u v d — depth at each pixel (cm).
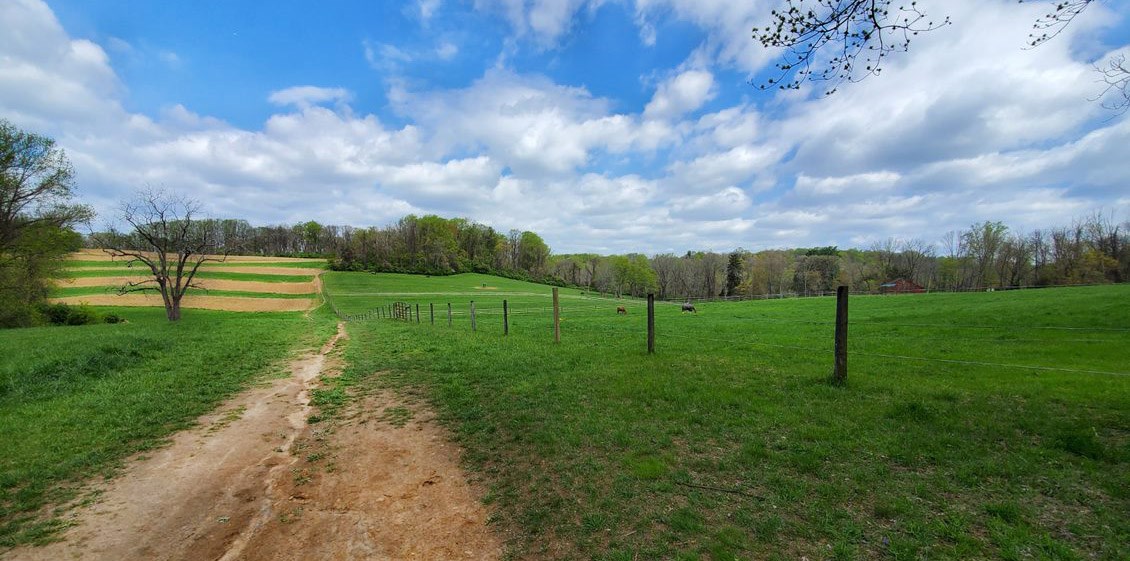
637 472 530
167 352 1562
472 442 678
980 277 7806
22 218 3241
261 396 1031
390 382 1093
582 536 421
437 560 412
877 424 628
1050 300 2684
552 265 15875
